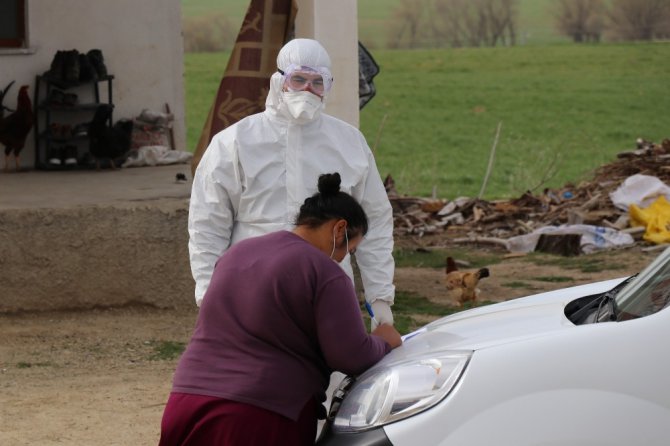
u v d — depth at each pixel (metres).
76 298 10.76
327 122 5.84
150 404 7.91
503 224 17.77
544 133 41.00
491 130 41.69
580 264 14.34
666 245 15.08
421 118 43.66
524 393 4.16
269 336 4.64
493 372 4.22
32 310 10.66
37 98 15.28
